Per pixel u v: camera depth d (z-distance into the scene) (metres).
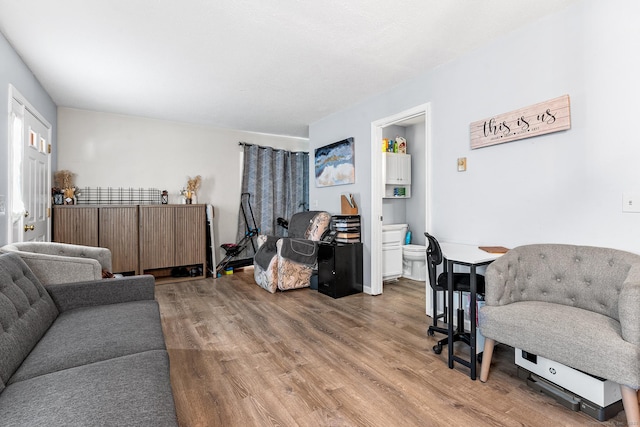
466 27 2.32
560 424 1.52
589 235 2.00
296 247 3.90
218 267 4.84
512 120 2.36
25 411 0.94
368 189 3.83
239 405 1.68
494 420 1.56
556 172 2.15
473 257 2.10
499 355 2.27
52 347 1.41
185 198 4.76
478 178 2.63
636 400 1.37
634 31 1.81
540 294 2.00
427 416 1.59
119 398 1.00
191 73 3.08
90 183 4.27
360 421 1.55
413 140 4.87
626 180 1.85
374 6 2.07
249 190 5.43
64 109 4.11
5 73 2.37
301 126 5.10
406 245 4.62
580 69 2.03
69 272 2.15
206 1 2.01
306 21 2.24
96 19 2.19
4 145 2.33
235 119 4.68
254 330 2.69
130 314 1.82
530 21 2.25
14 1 1.97
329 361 2.15
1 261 1.58
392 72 3.08
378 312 3.16
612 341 1.40
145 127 4.63
